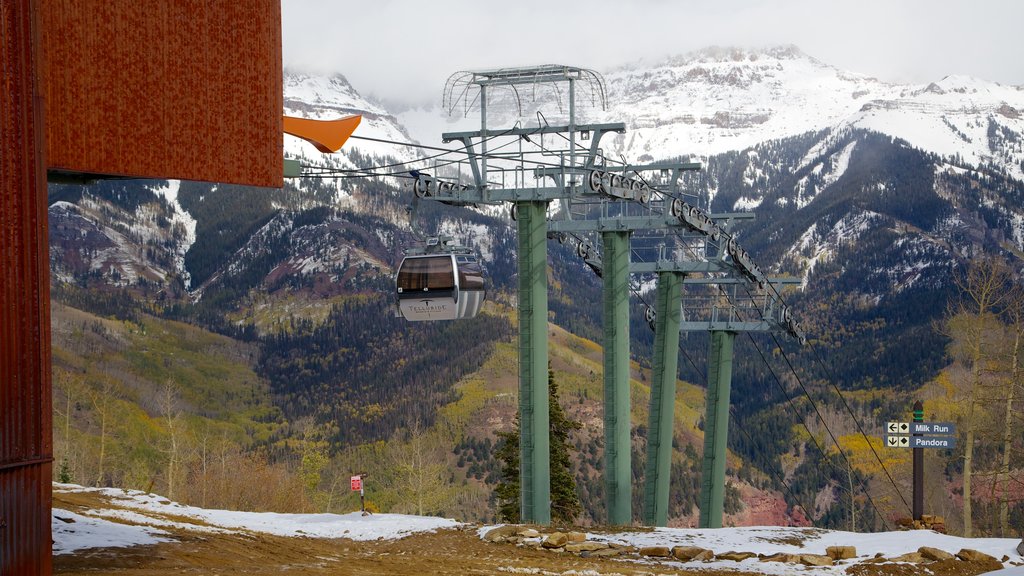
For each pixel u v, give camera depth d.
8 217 18.19
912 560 29.09
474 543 32.84
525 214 39.81
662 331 51.56
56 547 25.12
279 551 29.11
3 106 18.17
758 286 56.56
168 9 22.03
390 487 158.75
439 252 38.91
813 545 31.86
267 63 23.94
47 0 19.91
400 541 33.47
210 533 31.50
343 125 28.38
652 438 51.06
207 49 22.78
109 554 24.66
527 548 31.91
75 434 166.12
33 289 18.64
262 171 23.73
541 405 39.34
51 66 19.97
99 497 39.88
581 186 38.97
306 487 118.75
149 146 21.66
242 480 92.06
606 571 27.34
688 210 45.50
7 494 17.98
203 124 22.64
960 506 112.06
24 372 18.41
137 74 21.47
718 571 28.34
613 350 45.03
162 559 24.89
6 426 18.00
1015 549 30.30
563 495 65.75
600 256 53.09
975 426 61.38
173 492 94.62
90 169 20.64
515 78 40.03
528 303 39.59
